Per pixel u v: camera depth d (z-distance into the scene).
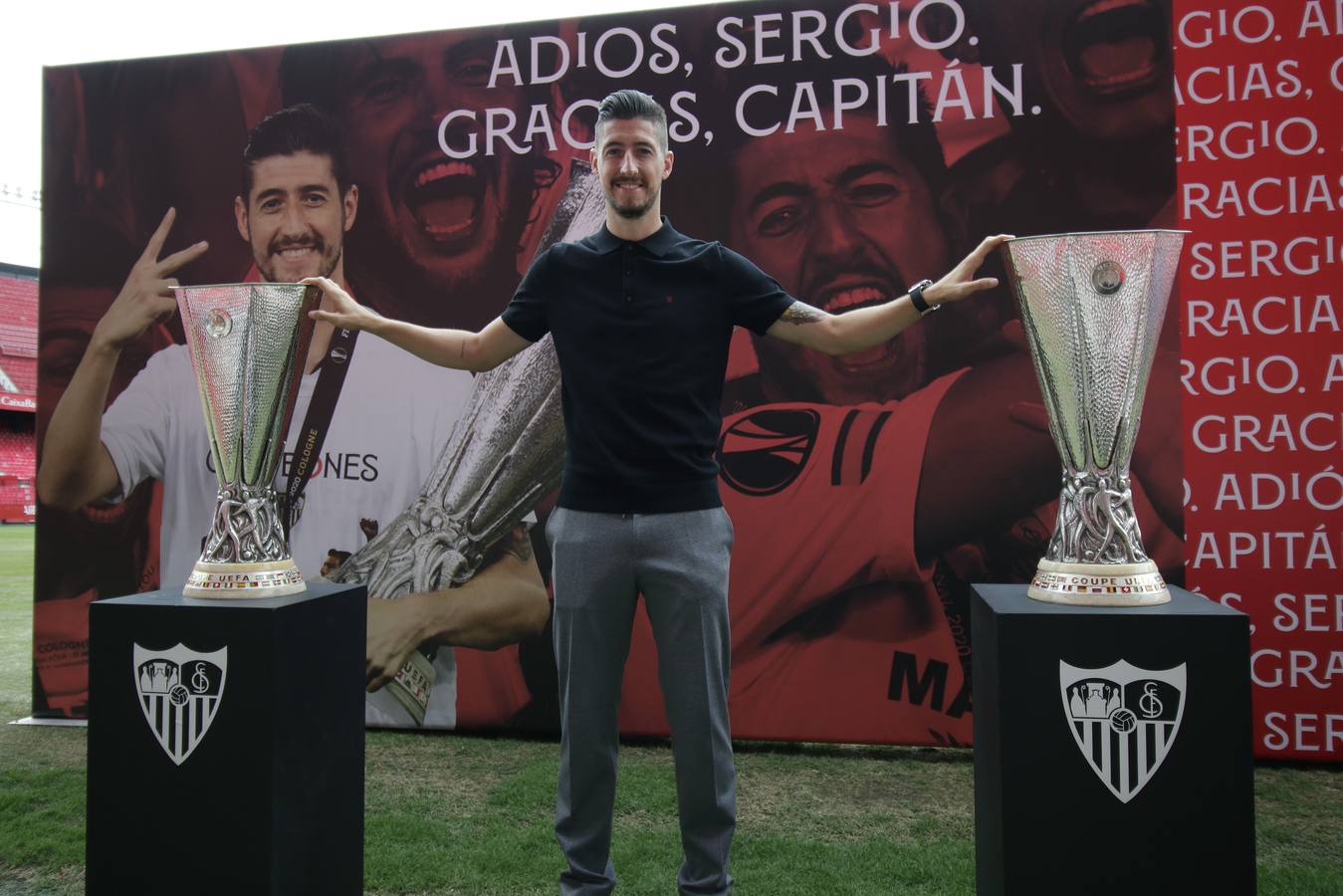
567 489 1.64
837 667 2.73
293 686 1.47
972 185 2.67
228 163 3.06
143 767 1.46
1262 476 2.56
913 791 2.43
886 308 1.54
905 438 2.70
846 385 2.73
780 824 2.21
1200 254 2.58
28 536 13.31
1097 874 1.29
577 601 1.60
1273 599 2.55
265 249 3.03
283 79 3.04
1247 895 1.26
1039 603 1.39
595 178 2.87
